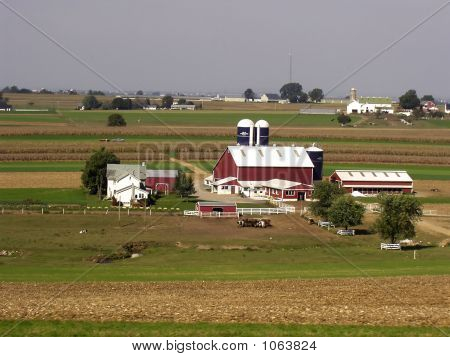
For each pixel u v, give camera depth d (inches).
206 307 3469.5
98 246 5103.3
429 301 3676.2
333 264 4675.2
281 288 3929.6
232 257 4862.2
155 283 4028.1
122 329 3105.3
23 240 5226.4
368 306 3548.2
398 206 5398.6
